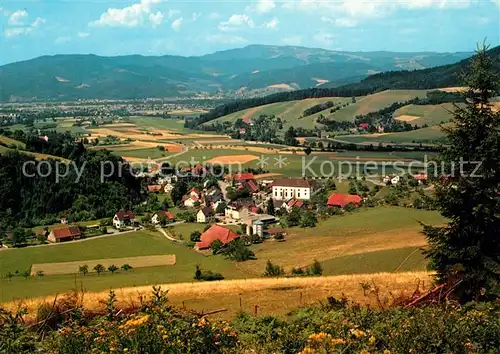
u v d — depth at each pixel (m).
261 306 22.06
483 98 19.25
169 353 10.06
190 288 27.42
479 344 10.92
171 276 52.97
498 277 18.11
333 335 11.48
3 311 12.24
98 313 15.24
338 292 24.36
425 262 41.91
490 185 18.72
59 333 11.59
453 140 19.48
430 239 19.97
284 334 12.30
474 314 12.04
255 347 12.02
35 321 15.02
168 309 11.81
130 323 10.44
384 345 10.98
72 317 14.63
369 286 19.16
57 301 16.14
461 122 19.48
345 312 13.44
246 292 25.70
